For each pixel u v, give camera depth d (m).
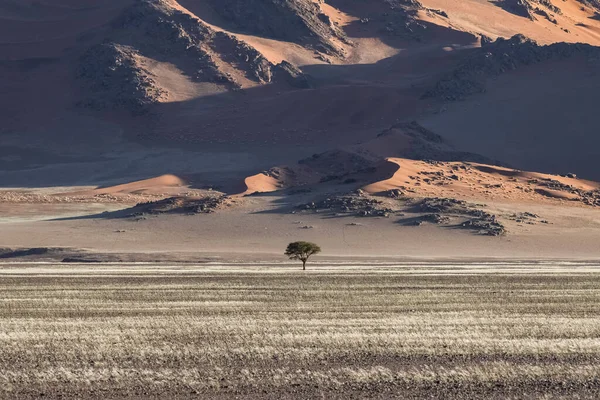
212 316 148.50
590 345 117.50
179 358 108.75
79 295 190.38
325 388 94.44
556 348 115.56
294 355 110.56
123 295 190.50
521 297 186.38
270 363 106.25
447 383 96.56
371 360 108.38
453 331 128.75
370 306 165.50
